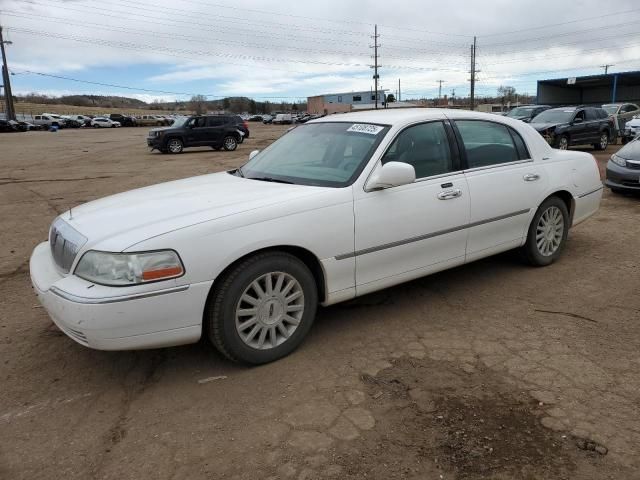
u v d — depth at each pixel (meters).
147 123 73.94
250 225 3.31
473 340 3.84
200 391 3.26
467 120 4.66
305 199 3.57
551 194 5.21
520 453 2.62
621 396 3.09
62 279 3.22
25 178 14.65
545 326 4.04
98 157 22.41
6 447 2.77
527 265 5.38
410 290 4.83
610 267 5.36
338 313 4.36
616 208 8.28
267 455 2.66
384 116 4.40
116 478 2.53
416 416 2.94
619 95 50.53
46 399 3.21
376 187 3.83
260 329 3.48
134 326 3.03
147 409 3.08
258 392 3.23
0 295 4.99
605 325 4.04
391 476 2.49
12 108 62.69
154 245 3.04
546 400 3.06
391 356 3.63
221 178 4.45
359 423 2.89
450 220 4.29
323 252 3.62
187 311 3.15
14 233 7.66
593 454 2.60
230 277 3.29
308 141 4.53
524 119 21.56
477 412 2.96
